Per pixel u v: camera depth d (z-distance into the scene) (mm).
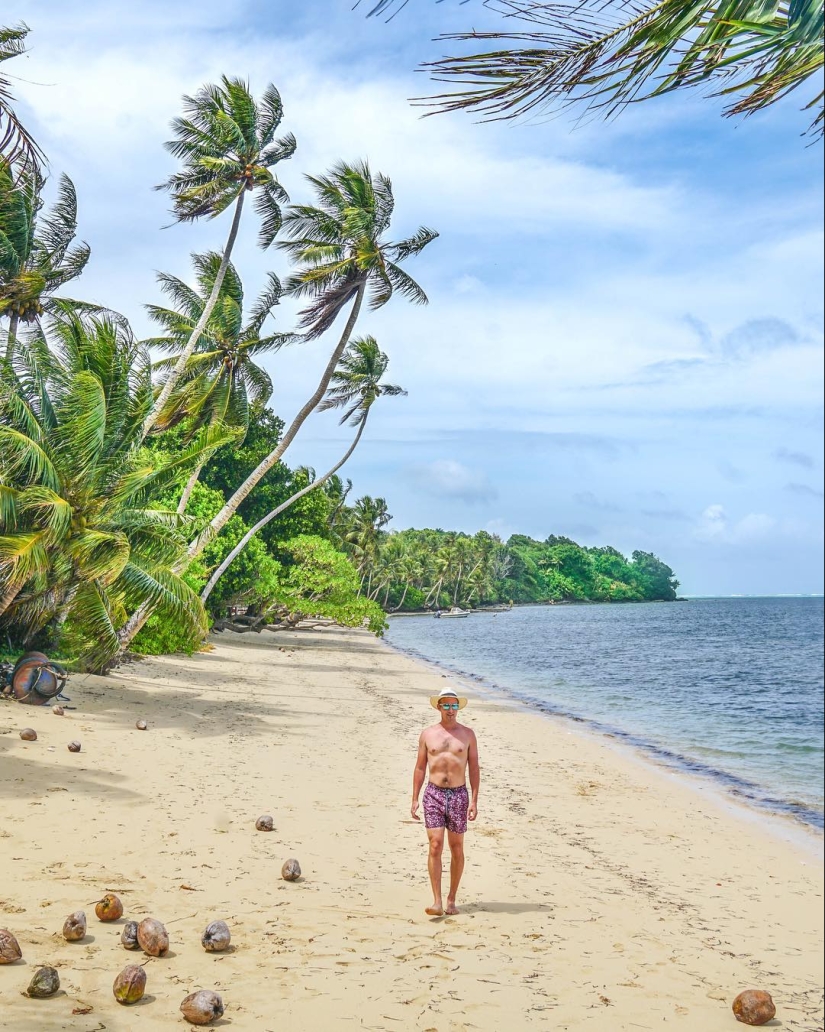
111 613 21656
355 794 12531
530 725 24281
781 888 10062
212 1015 5035
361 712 23484
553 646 72438
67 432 18328
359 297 29828
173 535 20500
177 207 25969
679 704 34000
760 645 79250
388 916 7395
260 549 46344
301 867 8602
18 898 6844
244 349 33219
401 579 147125
